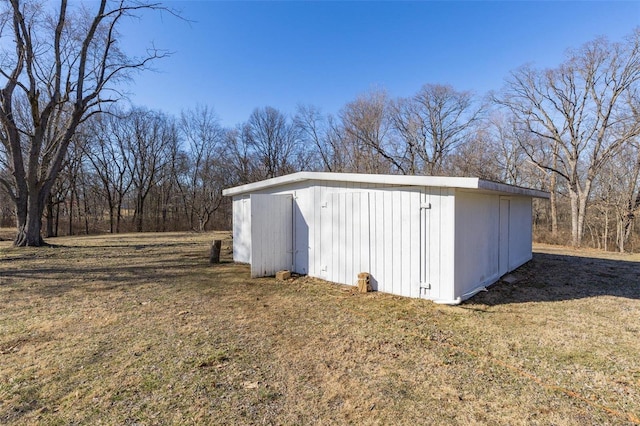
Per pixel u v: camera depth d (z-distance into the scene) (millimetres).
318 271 7051
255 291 6078
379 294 5734
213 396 2611
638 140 16297
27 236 12312
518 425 2260
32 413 2383
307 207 7332
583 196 17203
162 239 17703
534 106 18688
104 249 12586
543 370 3053
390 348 3549
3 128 12797
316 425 2262
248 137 30703
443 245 5141
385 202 5824
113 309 4992
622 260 9727
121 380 2857
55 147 13844
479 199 6062
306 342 3719
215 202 30500
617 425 2252
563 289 6141
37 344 3648
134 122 29000
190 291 6117
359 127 24766
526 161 19797
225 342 3717
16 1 11156
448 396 2617
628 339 3781
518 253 8469
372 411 2420
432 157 25797
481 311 4801
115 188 28891
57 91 12227
